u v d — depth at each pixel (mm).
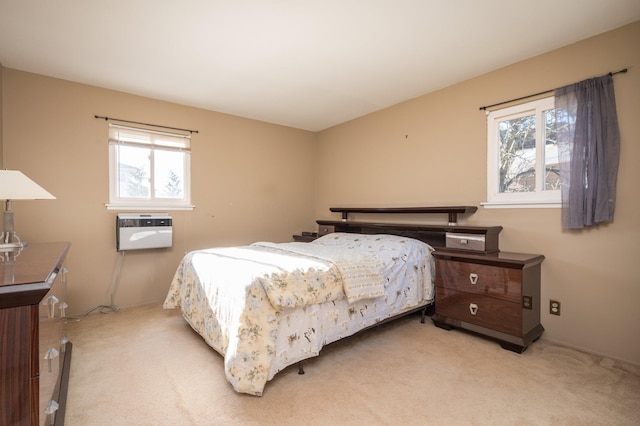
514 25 2182
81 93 3100
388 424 1520
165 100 3584
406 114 3646
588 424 1526
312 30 2234
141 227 3277
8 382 959
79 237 3092
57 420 1449
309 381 1896
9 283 989
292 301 1829
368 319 2371
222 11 2010
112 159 3283
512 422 1536
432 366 2082
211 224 3924
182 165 3762
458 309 2662
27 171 2848
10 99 2771
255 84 3174
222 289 2068
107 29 2205
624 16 2080
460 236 2824
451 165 3215
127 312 3162
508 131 2828
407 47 2477
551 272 2518
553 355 2254
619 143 2174
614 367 2084
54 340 1501
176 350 2307
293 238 4660
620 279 2195
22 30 2211
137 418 1554
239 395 1749
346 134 4449
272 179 4496
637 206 2125
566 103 2381
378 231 3826
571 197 2336
